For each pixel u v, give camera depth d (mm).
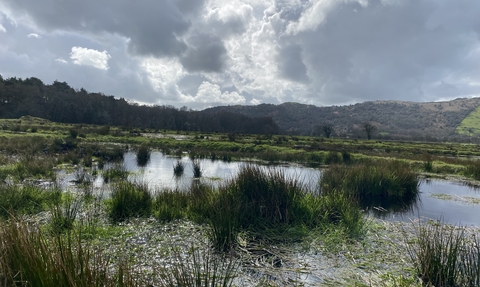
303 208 7559
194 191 9094
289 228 6879
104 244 5766
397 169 12500
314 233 6703
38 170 13219
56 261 3125
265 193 7762
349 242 6359
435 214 9211
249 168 8406
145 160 20109
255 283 4547
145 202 8234
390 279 4809
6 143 20625
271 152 23797
